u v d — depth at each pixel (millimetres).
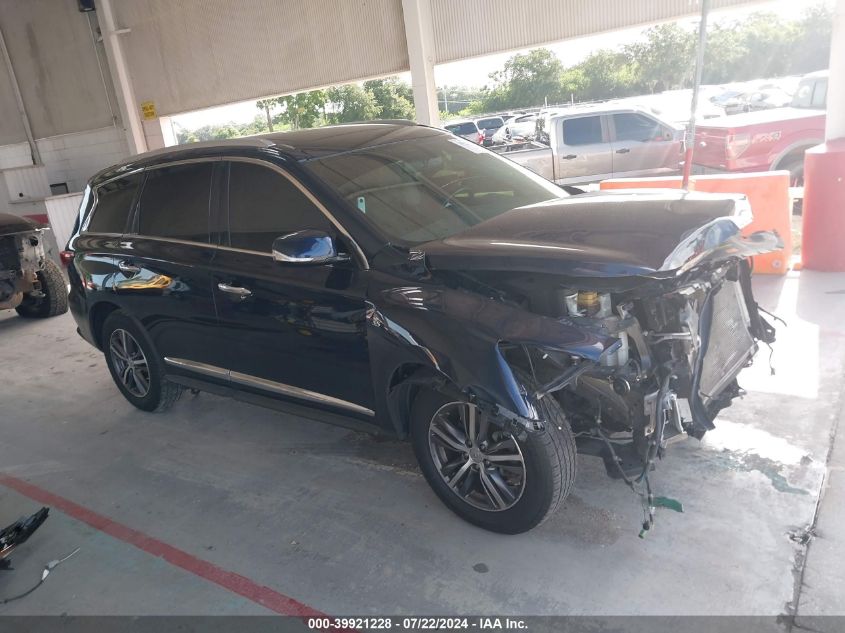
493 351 2746
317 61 10555
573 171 11336
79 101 13461
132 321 4746
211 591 3092
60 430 5078
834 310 5320
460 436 3178
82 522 3787
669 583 2785
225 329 4016
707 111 16125
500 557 3072
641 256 2662
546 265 2777
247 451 4395
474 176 4023
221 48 11305
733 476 3416
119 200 4766
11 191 13539
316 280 3469
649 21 8133
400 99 30000
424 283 3135
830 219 6117
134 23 11977
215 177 4055
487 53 9219
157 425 4941
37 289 8219
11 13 13477
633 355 2955
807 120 9352
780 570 2777
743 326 3527
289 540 3398
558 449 2875
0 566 3400
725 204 3062
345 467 4035
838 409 3893
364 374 3406
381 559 3164
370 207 3484
